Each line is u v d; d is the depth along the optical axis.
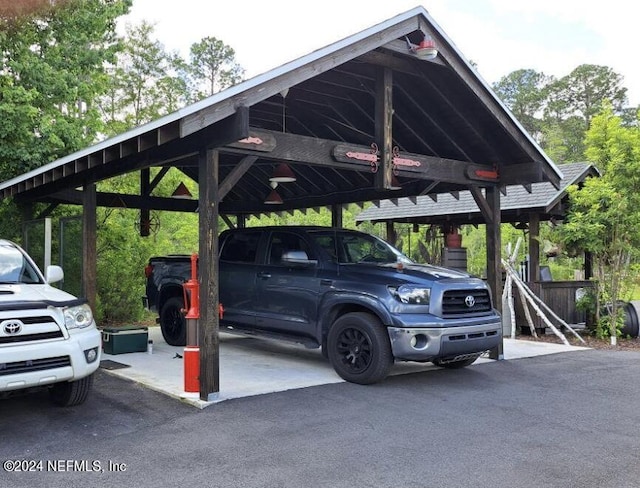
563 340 10.47
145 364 7.61
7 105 11.01
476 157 8.99
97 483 3.75
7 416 5.21
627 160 10.52
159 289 9.47
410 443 4.58
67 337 4.94
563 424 5.16
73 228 9.37
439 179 7.95
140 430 4.86
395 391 6.33
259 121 9.84
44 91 12.27
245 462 4.14
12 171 11.71
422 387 6.54
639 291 17.48
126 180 13.62
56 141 11.71
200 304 5.83
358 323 6.62
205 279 5.80
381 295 6.54
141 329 8.66
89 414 5.29
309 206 12.52
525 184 8.70
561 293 12.41
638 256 10.92
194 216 15.96
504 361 8.41
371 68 7.41
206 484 3.75
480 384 6.76
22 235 10.61
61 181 9.12
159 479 3.82
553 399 6.07
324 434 4.79
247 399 5.88
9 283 5.61
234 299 8.22
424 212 15.47
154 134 5.66
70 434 4.73
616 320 11.00
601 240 10.87
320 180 11.95
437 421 5.19
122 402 5.71
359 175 11.13
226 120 5.59
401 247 22.83
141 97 31.66
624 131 10.62
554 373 7.50
